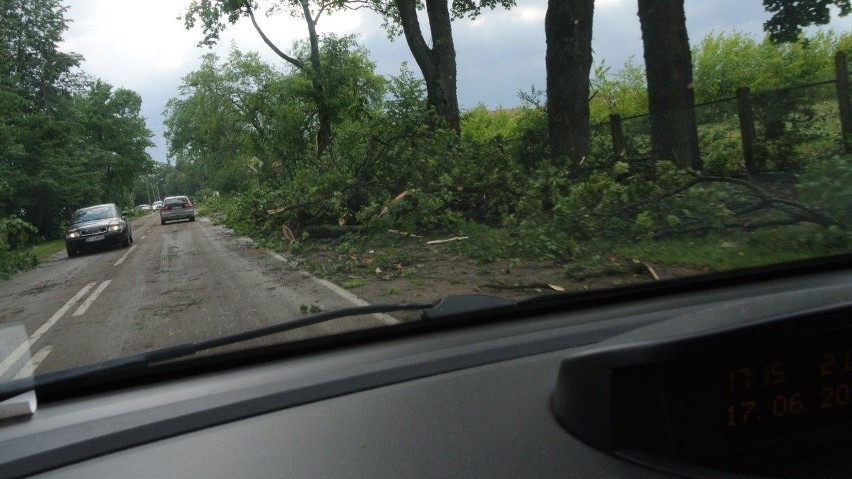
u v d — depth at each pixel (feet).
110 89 182.91
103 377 9.34
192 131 201.57
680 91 35.24
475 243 30.96
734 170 34.53
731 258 22.02
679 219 26.04
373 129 45.62
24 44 134.92
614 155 37.19
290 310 22.95
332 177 43.27
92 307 27.30
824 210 23.70
